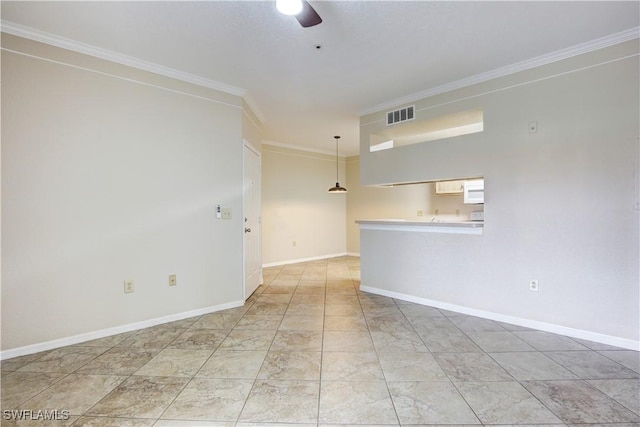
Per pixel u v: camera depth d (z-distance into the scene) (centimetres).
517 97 291
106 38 247
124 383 197
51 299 248
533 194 284
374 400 179
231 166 351
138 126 287
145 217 292
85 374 208
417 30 236
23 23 226
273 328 289
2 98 228
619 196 245
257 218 444
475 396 182
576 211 263
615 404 173
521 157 290
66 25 229
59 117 249
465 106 325
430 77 318
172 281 309
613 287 249
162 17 219
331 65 293
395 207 654
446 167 341
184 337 269
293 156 653
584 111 258
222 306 345
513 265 296
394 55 274
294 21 224
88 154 262
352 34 241
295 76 316
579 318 263
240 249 360
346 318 316
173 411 170
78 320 259
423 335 272
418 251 367
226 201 348
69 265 255
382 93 362
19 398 182
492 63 288
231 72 308
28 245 239
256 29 234
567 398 179
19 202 235
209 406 174
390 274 395
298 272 550
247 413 168
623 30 235
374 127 412
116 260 277
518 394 184
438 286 350
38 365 220
